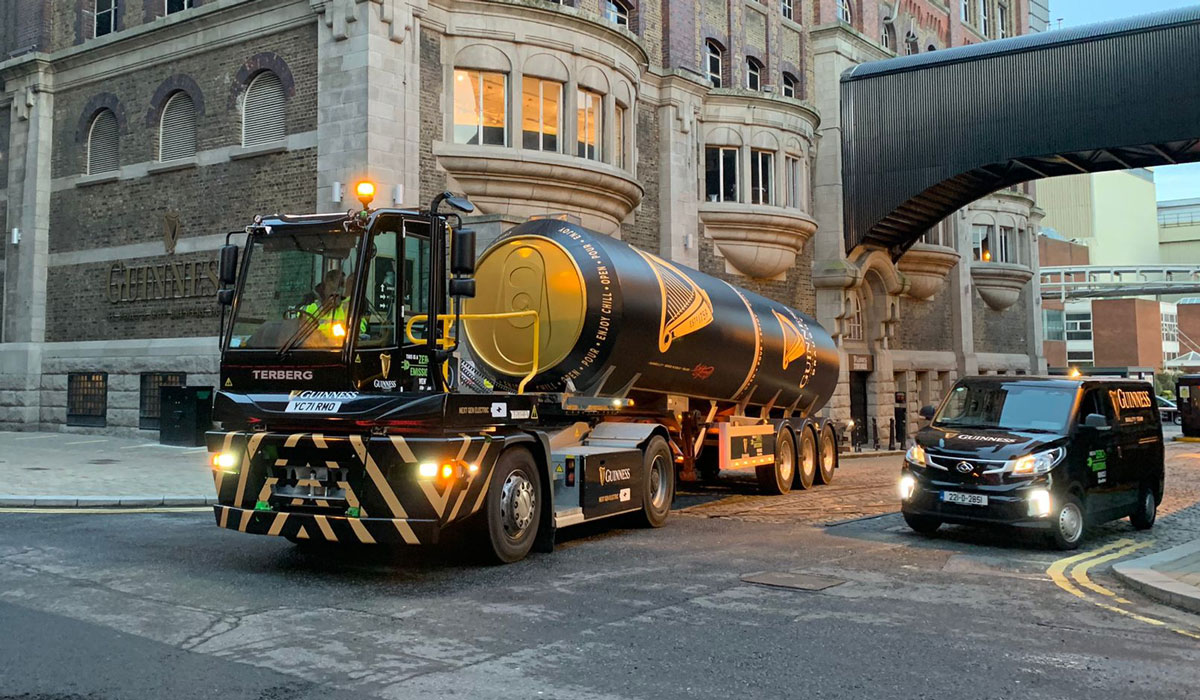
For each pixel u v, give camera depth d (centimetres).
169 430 1866
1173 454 2625
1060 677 509
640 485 1041
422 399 744
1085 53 2489
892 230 2962
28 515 1070
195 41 1997
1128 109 2425
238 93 1930
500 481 813
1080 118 2488
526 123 1903
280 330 780
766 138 2591
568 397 999
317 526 747
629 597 694
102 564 784
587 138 2000
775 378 1465
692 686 483
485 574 777
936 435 1023
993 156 2612
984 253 3738
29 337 2228
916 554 909
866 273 3052
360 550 874
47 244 2258
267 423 780
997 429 1019
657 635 584
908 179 2741
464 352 1059
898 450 2925
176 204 2016
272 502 775
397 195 1730
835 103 2939
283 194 1839
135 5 2152
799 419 1589
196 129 2000
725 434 1309
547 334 1017
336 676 488
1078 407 1009
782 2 2895
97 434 2111
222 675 486
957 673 514
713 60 2644
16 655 516
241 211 1903
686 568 817
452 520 746
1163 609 682
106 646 537
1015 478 935
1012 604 693
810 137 2759
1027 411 1027
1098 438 1021
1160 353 9356
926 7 3588
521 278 1042
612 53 2027
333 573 767
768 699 465
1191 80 2347
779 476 1467
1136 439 1102
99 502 1142
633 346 1064
